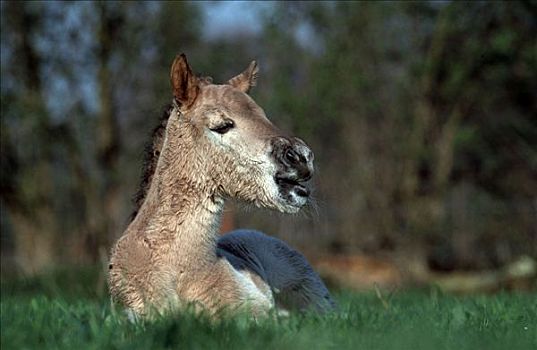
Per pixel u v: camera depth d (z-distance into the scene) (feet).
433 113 135.74
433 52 134.62
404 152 133.18
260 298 41.81
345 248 129.70
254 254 46.62
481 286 105.40
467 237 134.10
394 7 133.08
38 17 135.44
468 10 135.13
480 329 36.68
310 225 126.72
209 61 134.31
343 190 133.39
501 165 138.10
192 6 135.95
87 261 123.44
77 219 138.10
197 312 39.45
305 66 137.59
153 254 40.78
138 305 41.14
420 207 132.26
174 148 41.14
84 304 50.57
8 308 47.47
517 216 134.92
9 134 134.62
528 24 135.54
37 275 92.79
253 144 39.93
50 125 134.72
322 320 38.17
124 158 137.59
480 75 135.74
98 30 134.72
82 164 136.77
